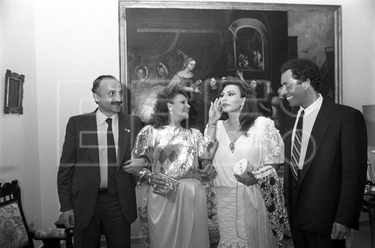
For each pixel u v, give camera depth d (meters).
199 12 3.68
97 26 3.50
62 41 3.41
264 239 2.59
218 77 3.59
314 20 3.81
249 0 3.73
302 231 2.57
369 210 2.83
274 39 3.74
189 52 3.64
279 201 2.61
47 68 3.37
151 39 3.60
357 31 3.82
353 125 2.39
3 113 2.87
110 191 2.59
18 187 2.85
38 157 3.29
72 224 2.62
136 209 2.69
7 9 2.96
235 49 3.69
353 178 2.32
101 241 3.06
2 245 2.59
